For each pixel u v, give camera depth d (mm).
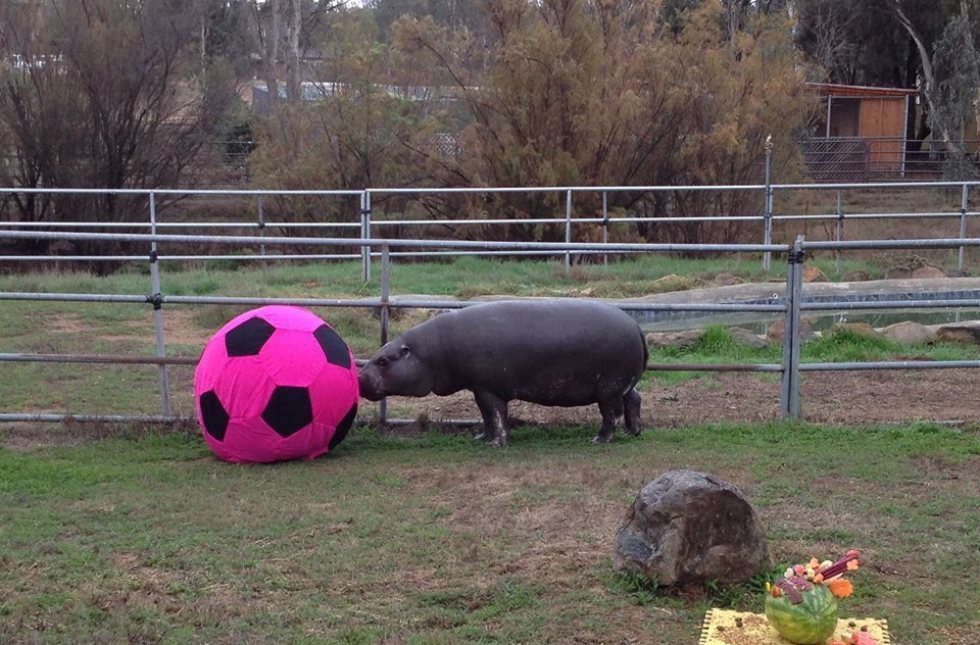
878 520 6121
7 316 13688
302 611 5027
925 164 39656
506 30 22031
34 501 6684
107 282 16062
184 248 23281
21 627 4875
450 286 15719
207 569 5547
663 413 9047
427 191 16594
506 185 21234
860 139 37281
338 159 24500
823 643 4539
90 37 23719
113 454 7812
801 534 5879
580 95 20812
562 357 7648
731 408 9266
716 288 14367
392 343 7945
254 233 24125
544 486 6809
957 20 37094
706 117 22078
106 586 5344
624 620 4898
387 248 8305
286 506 6488
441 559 5609
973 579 5324
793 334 8414
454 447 7898
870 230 25766
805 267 17234
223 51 40312
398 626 4863
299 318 7676
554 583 5297
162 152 25531
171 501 6621
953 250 20688
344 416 7590
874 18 44531
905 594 5152
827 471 7074
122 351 11703
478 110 21766
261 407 7316
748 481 6840
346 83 25922
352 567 5523
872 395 9695
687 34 24125
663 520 5180
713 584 5133
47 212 24141
